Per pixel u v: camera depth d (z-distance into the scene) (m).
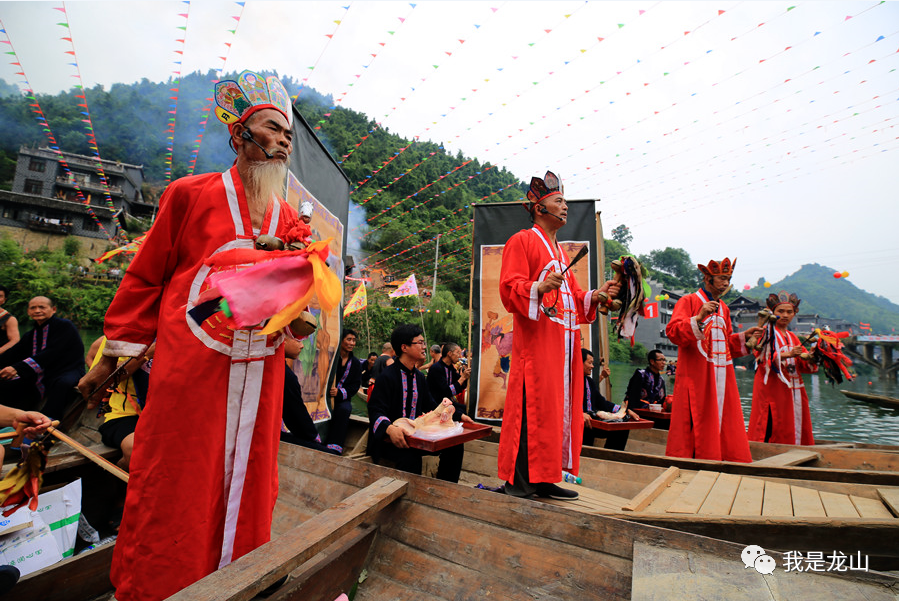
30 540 2.06
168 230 1.67
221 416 1.57
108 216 35.47
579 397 2.86
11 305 26.42
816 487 2.79
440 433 3.07
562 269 2.87
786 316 6.02
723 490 2.68
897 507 2.25
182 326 1.58
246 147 1.80
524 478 2.62
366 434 4.83
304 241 1.77
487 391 5.75
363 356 27.64
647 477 3.23
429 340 32.06
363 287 11.14
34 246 32.94
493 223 6.12
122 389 3.01
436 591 1.73
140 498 1.49
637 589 1.30
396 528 1.99
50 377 4.05
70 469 2.72
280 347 1.80
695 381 4.29
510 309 2.76
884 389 25.30
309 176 4.25
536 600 1.58
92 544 2.54
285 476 2.60
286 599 1.52
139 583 1.45
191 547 1.48
